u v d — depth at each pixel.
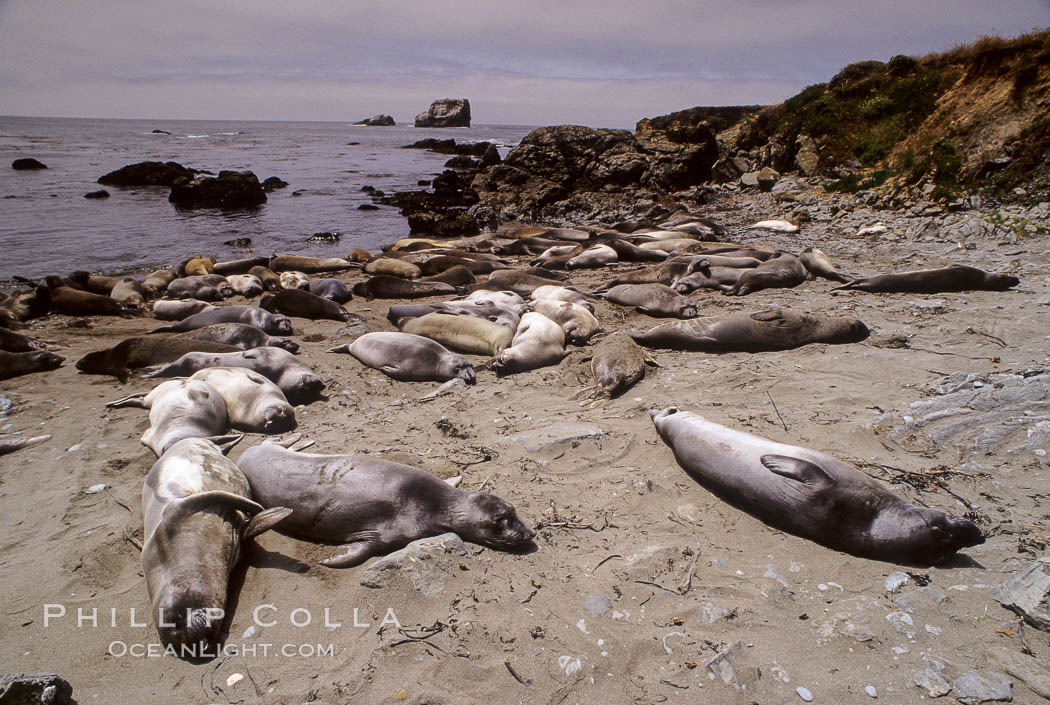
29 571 4.18
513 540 4.23
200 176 34.47
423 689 3.15
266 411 6.25
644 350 8.41
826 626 3.41
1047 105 15.39
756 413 5.98
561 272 13.93
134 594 3.98
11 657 3.47
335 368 8.23
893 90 21.09
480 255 15.96
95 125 196.88
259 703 3.13
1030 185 14.70
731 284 11.59
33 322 11.03
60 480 5.39
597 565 4.07
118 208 25.38
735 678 3.11
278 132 145.88
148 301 12.80
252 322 9.96
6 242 18.25
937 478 4.72
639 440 5.80
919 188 16.62
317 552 4.44
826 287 10.99
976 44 18.69
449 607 3.73
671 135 28.05
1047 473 4.61
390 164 51.97
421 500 4.47
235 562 4.16
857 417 5.78
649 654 3.31
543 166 27.55
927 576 3.82
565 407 6.66
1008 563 3.82
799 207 19.25
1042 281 10.07
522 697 3.09
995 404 5.45
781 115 26.75
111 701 3.17
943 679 3.02
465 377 7.56
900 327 8.34
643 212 23.08
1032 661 3.06
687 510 4.71
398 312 10.23
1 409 6.99
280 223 23.25
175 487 4.41
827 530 4.21
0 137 80.56
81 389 7.67
